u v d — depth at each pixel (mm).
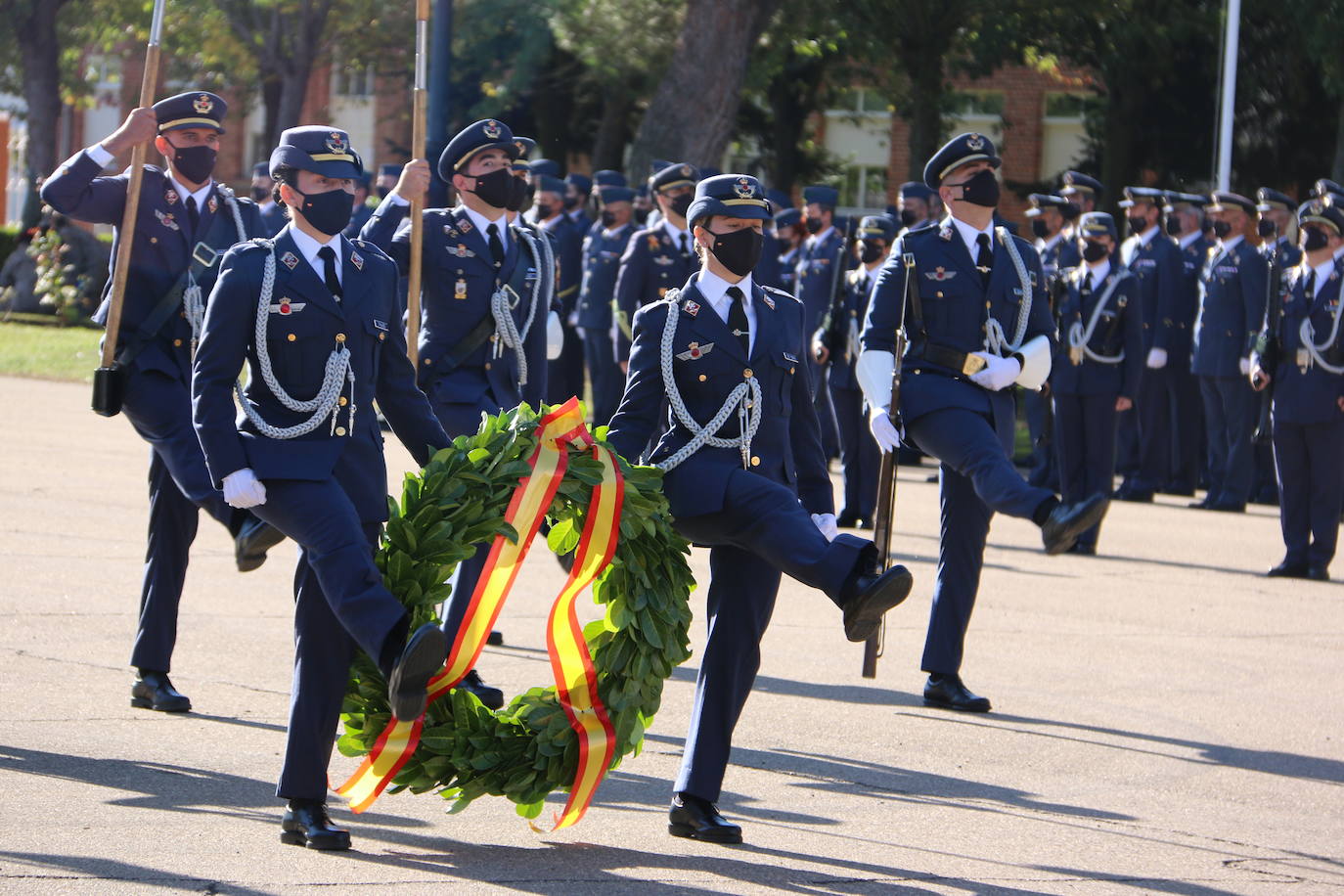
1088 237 20766
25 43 59031
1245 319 24203
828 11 41188
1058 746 11172
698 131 33875
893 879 8234
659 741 11000
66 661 12109
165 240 11328
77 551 16500
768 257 21234
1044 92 52500
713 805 8883
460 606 11852
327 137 8555
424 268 12883
